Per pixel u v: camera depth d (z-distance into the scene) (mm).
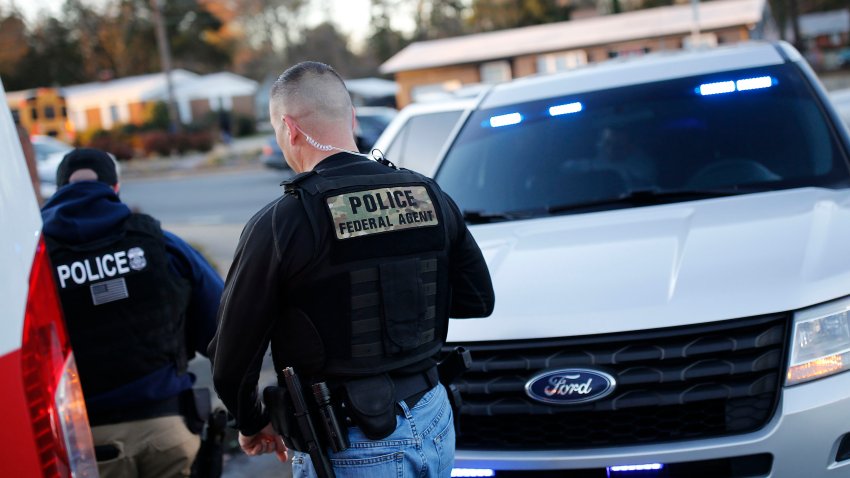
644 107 4125
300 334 2125
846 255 2846
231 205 17516
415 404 2184
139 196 21906
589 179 3906
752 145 3848
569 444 2777
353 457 2113
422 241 2205
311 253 2080
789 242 2975
